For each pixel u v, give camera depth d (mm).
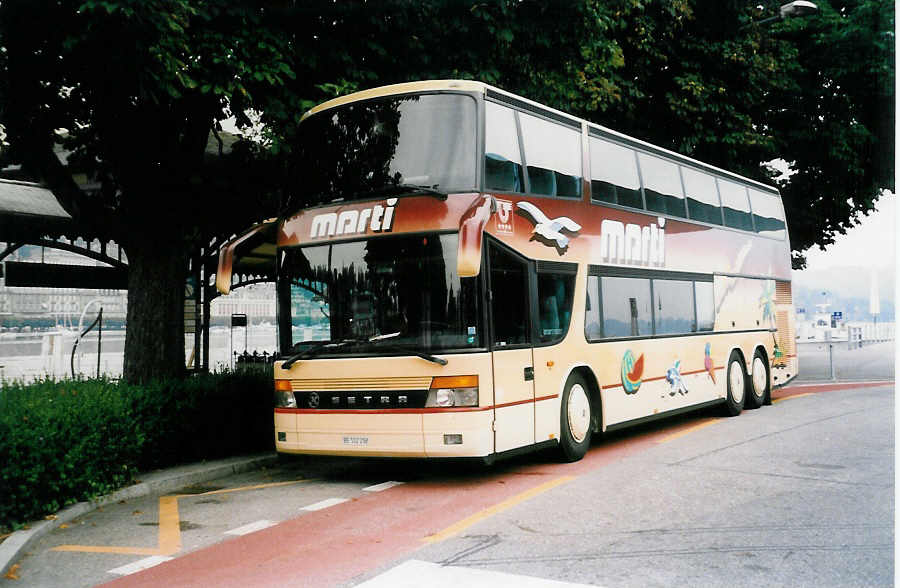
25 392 8414
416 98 9438
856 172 21125
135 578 5902
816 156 21625
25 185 13539
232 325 19359
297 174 9883
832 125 20891
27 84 10062
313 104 10508
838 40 20250
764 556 5914
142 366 11164
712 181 15164
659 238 12930
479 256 8172
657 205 13055
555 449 10359
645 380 12062
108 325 19438
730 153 19359
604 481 8859
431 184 9062
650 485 8547
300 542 6754
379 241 9109
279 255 9688
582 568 5715
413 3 11156
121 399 9055
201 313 16812
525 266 9609
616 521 7055
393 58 11641
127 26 8711
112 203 12219
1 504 7035
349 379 8984
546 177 10336
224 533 7164
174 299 11492
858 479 8672
